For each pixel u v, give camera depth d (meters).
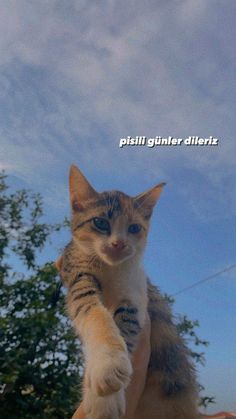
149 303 0.37
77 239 0.37
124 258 0.34
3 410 0.80
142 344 0.32
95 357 0.26
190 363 0.38
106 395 0.26
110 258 0.34
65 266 0.37
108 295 0.33
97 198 0.38
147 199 0.39
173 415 0.35
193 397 0.36
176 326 0.39
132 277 0.34
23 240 0.92
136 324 0.32
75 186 0.38
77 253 0.36
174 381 0.35
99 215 0.36
